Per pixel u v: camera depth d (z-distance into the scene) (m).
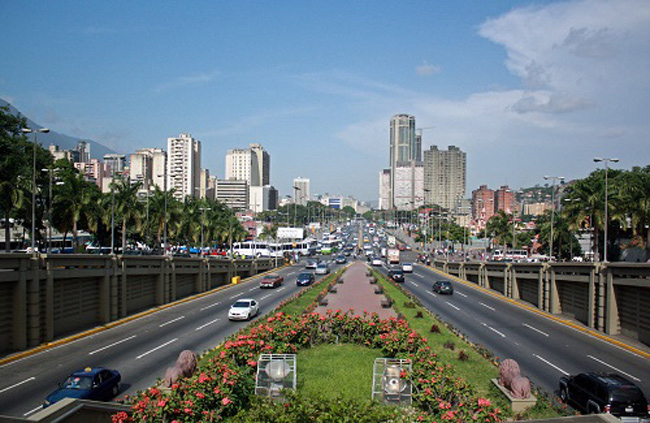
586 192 59.72
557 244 97.88
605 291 34.66
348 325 29.61
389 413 14.06
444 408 16.08
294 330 27.39
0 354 26.48
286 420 13.66
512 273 52.59
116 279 37.94
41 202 63.03
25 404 19.39
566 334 34.72
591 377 19.03
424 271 84.88
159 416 14.54
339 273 71.69
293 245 129.00
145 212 71.31
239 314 38.16
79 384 19.02
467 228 159.88
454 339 31.42
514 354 28.62
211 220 94.31
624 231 80.31
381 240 187.62
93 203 61.78
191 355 19.98
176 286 50.78
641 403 17.69
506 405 18.92
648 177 61.91
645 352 28.67
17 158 53.78
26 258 28.08
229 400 16.17
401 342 25.83
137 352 27.94
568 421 12.36
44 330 29.59
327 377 22.27
